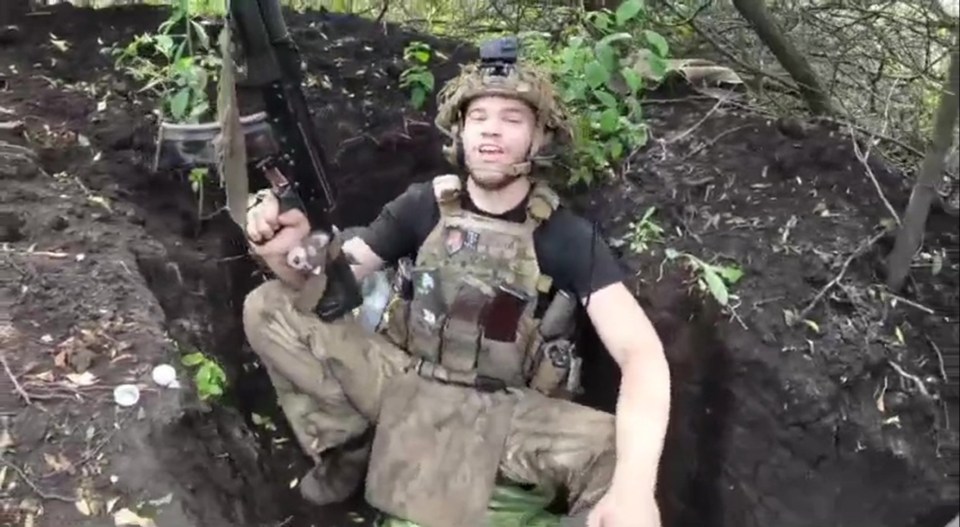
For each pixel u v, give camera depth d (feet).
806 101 8.38
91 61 8.80
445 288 5.58
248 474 6.00
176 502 4.87
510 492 5.77
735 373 6.16
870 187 7.23
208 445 5.63
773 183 7.47
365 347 5.78
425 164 8.45
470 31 10.46
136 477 4.92
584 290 5.60
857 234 6.81
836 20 8.52
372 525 6.77
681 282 6.68
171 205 7.55
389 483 5.73
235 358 7.11
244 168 4.80
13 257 6.29
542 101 5.43
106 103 8.18
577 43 7.48
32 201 6.94
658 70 7.70
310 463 7.02
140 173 7.58
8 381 5.32
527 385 5.77
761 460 5.99
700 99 8.75
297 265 5.37
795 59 8.06
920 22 7.36
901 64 7.68
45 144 7.61
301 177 5.29
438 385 5.71
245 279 7.55
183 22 8.96
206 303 7.00
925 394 5.77
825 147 7.66
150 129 7.85
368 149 8.30
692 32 9.18
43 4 9.66
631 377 5.48
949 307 6.17
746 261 6.69
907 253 6.19
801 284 6.46
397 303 5.84
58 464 4.94
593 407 6.97
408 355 5.86
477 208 5.65
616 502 5.15
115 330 5.77
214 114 7.39
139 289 6.18
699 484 6.40
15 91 8.26
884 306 6.25
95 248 6.54
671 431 6.55
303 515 6.59
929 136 6.92
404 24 10.82
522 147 5.45
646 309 6.75
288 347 5.75
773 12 8.53
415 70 8.82
